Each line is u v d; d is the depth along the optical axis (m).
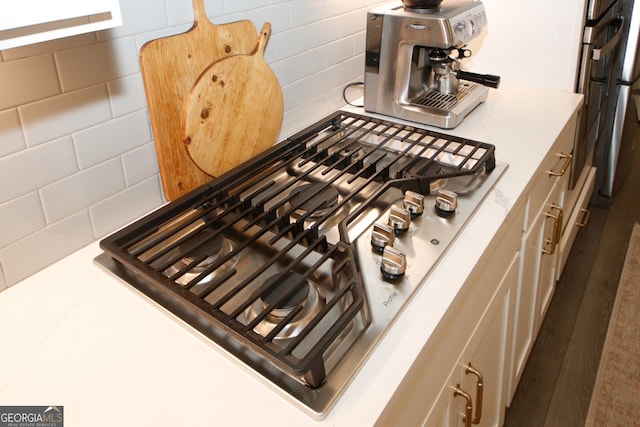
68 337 0.86
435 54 1.51
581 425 1.74
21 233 1.04
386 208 1.13
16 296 0.95
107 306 0.92
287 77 1.52
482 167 1.27
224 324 0.81
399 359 0.79
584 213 2.45
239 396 0.75
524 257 1.42
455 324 0.98
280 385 0.74
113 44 1.08
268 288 0.88
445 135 1.38
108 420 0.72
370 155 1.37
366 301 0.88
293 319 0.85
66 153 1.07
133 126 1.17
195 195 1.16
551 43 1.76
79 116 1.07
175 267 1.01
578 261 2.48
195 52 1.19
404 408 0.83
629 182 3.08
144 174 1.23
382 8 1.50
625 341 2.04
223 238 1.06
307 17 1.52
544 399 1.83
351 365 0.77
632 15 2.29
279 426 0.70
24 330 0.87
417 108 1.51
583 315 2.18
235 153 1.34
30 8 0.70
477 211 1.14
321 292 0.91
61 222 1.10
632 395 1.83
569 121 1.59
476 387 1.22
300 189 1.17
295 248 1.03
